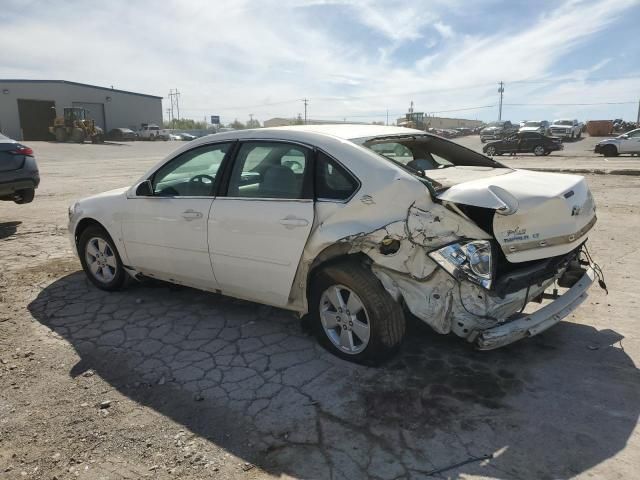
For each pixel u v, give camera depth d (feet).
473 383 11.00
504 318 10.69
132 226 15.42
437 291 10.62
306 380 11.26
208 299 16.33
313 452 8.93
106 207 16.21
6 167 26.35
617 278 17.43
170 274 15.03
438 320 10.70
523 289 10.91
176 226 14.20
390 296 11.17
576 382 10.96
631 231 24.20
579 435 9.20
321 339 12.41
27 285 17.87
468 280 10.32
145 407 10.41
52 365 12.19
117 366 12.09
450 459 8.67
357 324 11.58
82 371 11.89
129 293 16.96
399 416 9.89
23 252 22.30
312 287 12.16
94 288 17.52
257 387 11.03
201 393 10.85
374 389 10.82
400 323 11.32
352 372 11.55
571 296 11.56
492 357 12.10
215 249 13.41
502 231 10.32
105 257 16.98
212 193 13.62
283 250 12.09
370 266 11.42
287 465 8.64
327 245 11.30
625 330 13.38
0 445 9.34
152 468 8.66
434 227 10.46
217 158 13.84
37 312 15.42
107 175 58.49
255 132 13.29
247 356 12.44
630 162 71.92
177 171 14.66
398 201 10.76
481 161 15.33
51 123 173.68
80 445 9.29
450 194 10.59
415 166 13.21
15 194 27.81
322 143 12.01
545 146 91.30
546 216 10.71
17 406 10.53
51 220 29.63
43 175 58.29
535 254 10.75
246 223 12.62
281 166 12.54
